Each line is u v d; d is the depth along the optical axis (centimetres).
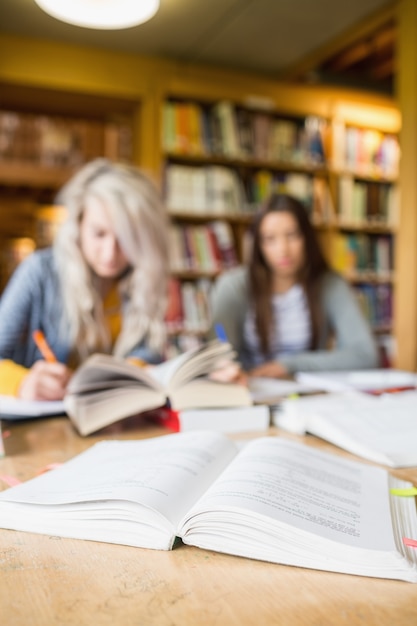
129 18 235
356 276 450
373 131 464
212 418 107
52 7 227
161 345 169
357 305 220
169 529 56
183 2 349
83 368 108
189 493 62
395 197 466
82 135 457
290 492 61
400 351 335
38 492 64
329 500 61
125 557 55
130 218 165
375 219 458
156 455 76
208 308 389
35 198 665
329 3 353
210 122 399
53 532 60
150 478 65
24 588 49
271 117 440
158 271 169
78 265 163
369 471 76
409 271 330
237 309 221
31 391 122
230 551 55
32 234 703
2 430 110
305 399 123
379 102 453
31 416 120
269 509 55
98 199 164
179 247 384
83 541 59
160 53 417
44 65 358
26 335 163
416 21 329
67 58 363
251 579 50
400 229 338
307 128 435
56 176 470
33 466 85
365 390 139
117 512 58
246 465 69
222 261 396
